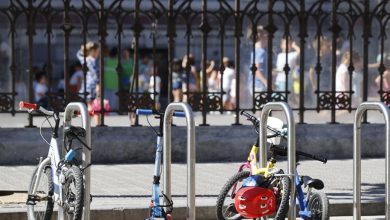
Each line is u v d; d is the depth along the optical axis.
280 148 10.57
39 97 25.89
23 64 17.72
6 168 15.05
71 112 10.35
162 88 29.08
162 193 10.28
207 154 16.22
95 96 19.78
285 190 9.82
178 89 23.31
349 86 16.80
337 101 16.64
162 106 28.77
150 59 28.83
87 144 9.85
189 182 9.69
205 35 15.82
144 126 16.08
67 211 9.77
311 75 18.52
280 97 16.17
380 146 17.02
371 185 13.36
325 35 18.20
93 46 20.08
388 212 9.62
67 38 15.43
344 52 18.09
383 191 12.77
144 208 11.18
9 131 15.57
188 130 9.68
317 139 16.59
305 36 16.25
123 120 23.31
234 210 10.77
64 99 15.44
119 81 15.81
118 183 13.45
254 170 10.52
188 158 9.69
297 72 18.64
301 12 16.11
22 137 15.57
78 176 9.49
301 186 10.05
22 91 18.52
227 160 16.30
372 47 18.16
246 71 18.62
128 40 28.81
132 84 15.88
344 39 18.08
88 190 9.77
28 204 10.52
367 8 16.38
